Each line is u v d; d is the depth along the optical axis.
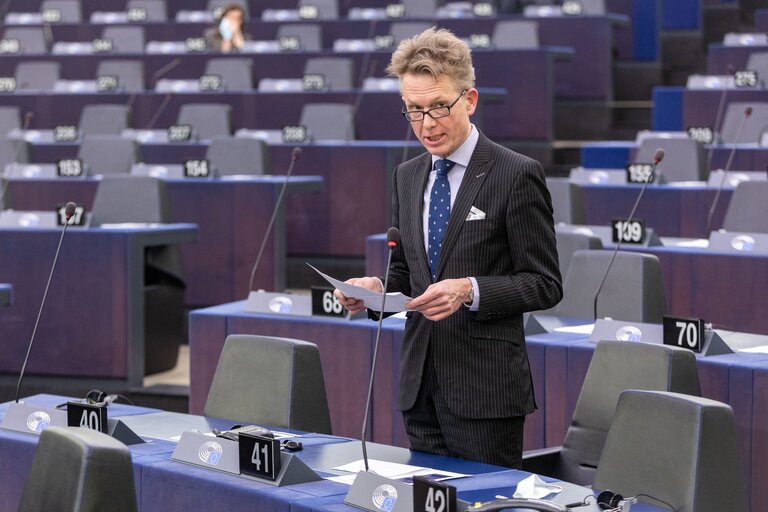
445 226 3.92
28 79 14.95
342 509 3.34
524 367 3.95
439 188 3.95
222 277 9.92
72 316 8.30
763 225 7.91
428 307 3.64
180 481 3.77
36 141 12.45
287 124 12.91
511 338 3.91
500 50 13.54
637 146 11.62
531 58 13.46
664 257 7.36
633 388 4.48
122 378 8.24
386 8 16.62
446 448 4.01
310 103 12.81
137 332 8.25
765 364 5.05
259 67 14.37
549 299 3.83
